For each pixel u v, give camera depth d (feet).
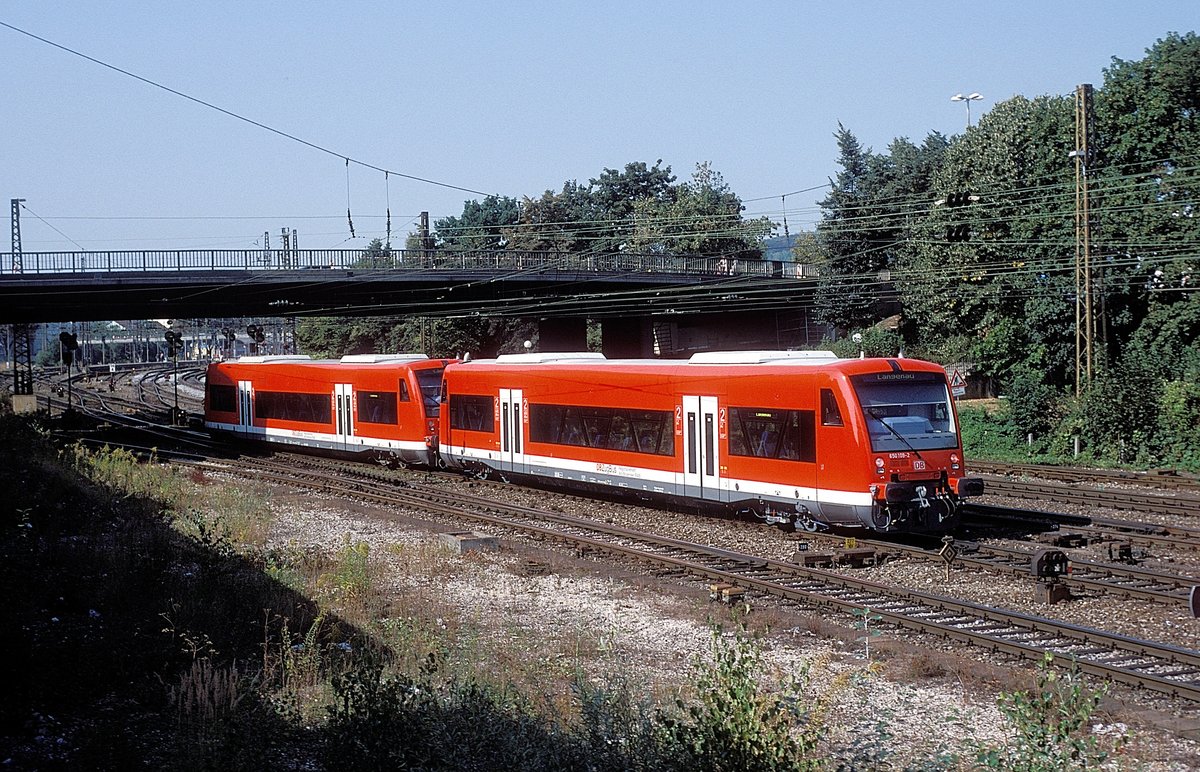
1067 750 28.66
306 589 53.88
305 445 129.29
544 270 163.02
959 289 156.87
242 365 146.20
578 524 75.25
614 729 29.35
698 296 184.65
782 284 196.24
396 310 197.36
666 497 81.15
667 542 67.05
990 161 154.10
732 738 26.45
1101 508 81.10
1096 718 34.22
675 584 56.18
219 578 53.06
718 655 32.81
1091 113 121.60
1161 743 32.24
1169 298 135.74
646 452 81.20
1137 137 138.92
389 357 119.65
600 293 176.65
